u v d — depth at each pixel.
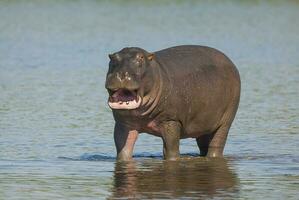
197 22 167.25
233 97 58.62
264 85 89.94
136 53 51.97
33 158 55.72
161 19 172.75
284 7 198.38
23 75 97.19
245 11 189.50
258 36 145.25
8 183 48.12
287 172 51.78
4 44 130.62
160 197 45.12
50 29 154.00
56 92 84.94
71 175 50.47
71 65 106.75
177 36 143.62
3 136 63.16
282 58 115.19
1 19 170.25
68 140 62.16
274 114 73.31
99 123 69.06
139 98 51.56
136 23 164.88
